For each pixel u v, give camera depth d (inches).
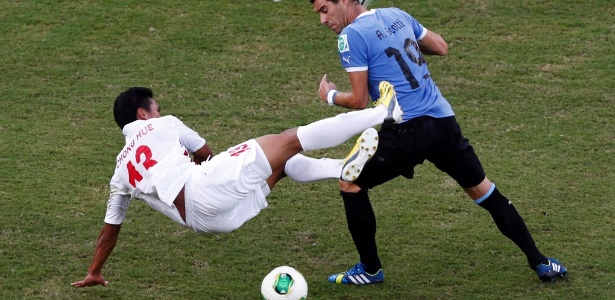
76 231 917.2
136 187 759.7
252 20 1423.5
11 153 1077.1
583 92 1227.2
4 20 1422.2
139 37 1381.6
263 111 1191.6
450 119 795.4
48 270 845.8
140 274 846.5
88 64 1312.7
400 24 800.9
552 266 821.2
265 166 756.6
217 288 825.5
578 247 882.1
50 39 1375.5
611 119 1156.5
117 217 772.0
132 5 1459.2
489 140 1114.1
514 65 1301.7
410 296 813.2
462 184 822.5
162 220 947.3
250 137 1125.7
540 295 805.2
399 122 771.4
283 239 915.4
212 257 879.7
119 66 1307.8
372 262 824.9
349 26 783.7
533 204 966.4
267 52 1346.0
